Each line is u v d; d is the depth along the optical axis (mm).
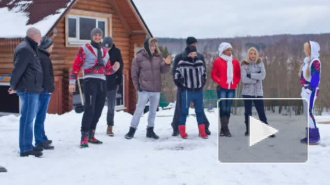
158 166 6570
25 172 6188
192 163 6758
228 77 9047
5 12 15430
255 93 9125
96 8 17094
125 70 18859
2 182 5684
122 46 18688
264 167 6547
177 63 8867
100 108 8203
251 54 9133
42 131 7840
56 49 15211
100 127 10234
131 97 19312
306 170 6398
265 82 25688
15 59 6793
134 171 6285
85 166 6551
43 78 7578
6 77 14633
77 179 5875
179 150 7758
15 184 5613
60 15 14289
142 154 7383
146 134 9023
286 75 25484
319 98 23250
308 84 8312
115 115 12188
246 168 6488
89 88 7914
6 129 9711
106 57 8141
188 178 5949
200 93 8922
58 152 7465
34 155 7117
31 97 6992
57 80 15062
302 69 8438
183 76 8797
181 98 8914
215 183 5738
